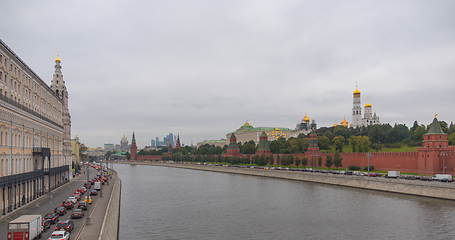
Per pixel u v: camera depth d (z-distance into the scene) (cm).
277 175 17212
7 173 5844
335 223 6769
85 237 4025
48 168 8600
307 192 11088
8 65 6297
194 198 10169
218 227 6544
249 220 7112
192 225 6712
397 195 9975
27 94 7656
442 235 5869
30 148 7300
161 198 10225
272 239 5781
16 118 6338
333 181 13200
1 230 4488
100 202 7150
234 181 15500
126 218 7362
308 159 18450
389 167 13562
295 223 6812
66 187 10462
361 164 15062
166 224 6800
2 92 5981
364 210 7906
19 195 6419
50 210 6131
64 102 14125
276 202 9244
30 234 3834
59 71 14438
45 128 8812
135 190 12281
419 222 6694
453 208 7856
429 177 10838
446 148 11544
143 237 5878
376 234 5994
